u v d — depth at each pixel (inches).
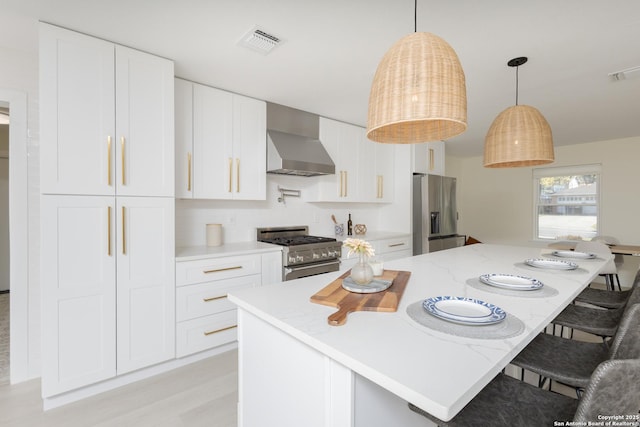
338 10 65.2
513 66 89.4
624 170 176.7
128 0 61.7
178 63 88.8
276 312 44.1
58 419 68.1
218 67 91.5
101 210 75.3
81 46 72.8
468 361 30.0
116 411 70.9
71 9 64.4
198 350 92.6
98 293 75.3
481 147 206.4
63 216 70.7
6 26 70.5
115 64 77.3
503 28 70.9
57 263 70.1
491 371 28.6
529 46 78.7
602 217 184.1
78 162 72.3
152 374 85.7
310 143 132.1
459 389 25.5
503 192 226.5
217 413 70.5
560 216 201.8
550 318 42.6
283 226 140.2
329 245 124.0
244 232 128.0
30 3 62.2
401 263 80.9
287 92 111.1
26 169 83.1
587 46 78.7
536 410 38.4
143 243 81.7
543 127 71.9
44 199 68.5
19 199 82.5
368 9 64.9
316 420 37.9
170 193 86.1
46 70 68.6
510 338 34.9
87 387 75.8
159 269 84.5
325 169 127.3
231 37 75.7
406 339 35.0
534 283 56.6
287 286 57.9
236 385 81.6
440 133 51.6
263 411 47.5
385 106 42.8
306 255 117.0
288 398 42.3
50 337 69.7
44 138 68.4
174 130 94.8
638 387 27.5
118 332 78.3
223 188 107.7
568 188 198.7
